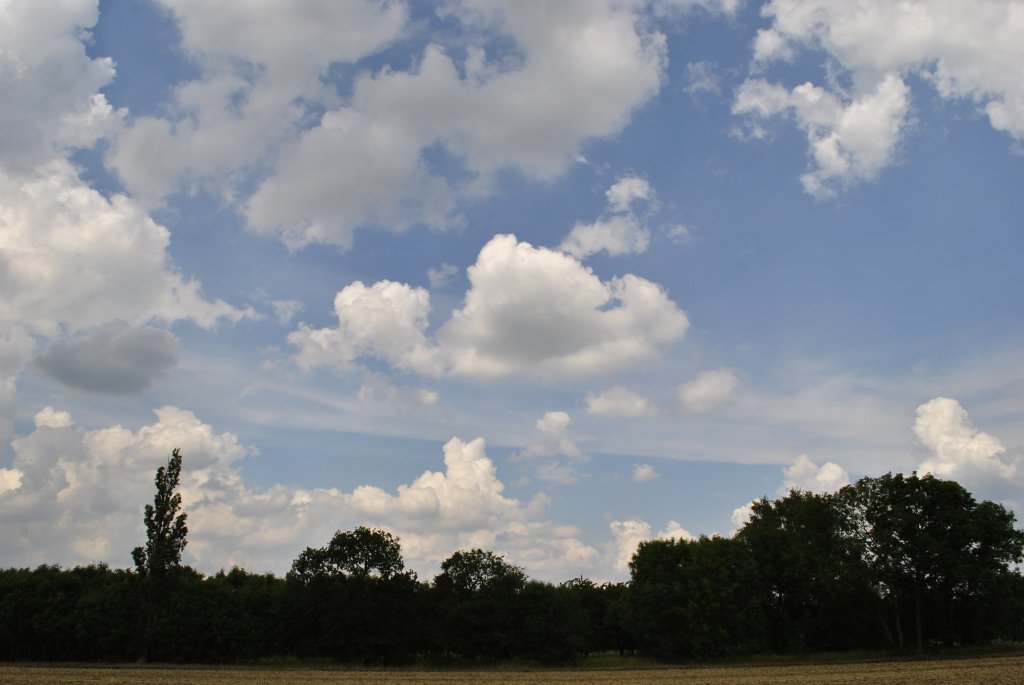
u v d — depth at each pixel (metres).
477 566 97.00
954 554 90.81
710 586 97.00
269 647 92.00
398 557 94.38
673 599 97.00
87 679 58.75
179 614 88.44
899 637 96.62
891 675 62.69
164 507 92.50
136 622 88.00
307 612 91.81
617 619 107.88
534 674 74.19
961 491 95.00
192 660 88.31
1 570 100.25
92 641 87.25
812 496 112.56
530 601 94.69
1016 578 94.19
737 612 97.06
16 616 88.44
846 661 88.38
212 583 102.75
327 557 92.38
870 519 97.69
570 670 82.06
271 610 93.44
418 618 92.56
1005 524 92.19
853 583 97.81
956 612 95.88
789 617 105.31
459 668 86.19
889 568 93.75
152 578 89.31
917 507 95.44
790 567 104.44
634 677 68.81
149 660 88.12
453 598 94.31
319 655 91.69
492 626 92.19
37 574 97.44
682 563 107.69
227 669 76.88
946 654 92.25
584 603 119.00
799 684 56.03
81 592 95.00
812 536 107.25
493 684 60.41
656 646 96.19
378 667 85.56
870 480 98.75
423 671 79.25
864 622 104.00
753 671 74.62
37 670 68.94
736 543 106.81
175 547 91.38
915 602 97.44
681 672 75.62
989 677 57.41
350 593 90.69
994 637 95.00
